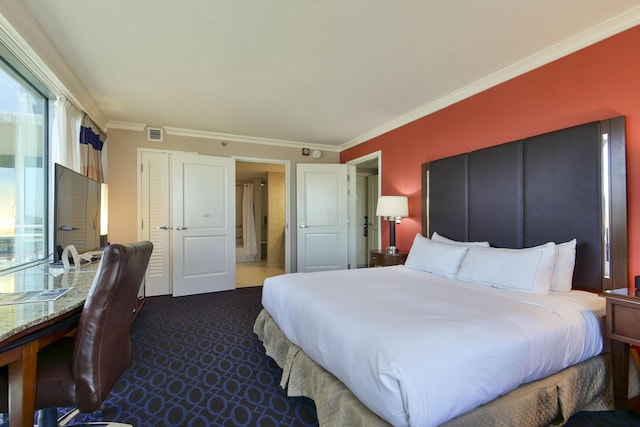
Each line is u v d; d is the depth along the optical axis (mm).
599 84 2082
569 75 2250
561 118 2295
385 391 1117
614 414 1673
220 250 4551
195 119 3967
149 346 2580
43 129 2584
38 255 2498
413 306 1670
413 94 3182
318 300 1811
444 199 3221
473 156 2904
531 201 2418
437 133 3410
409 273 2725
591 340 1658
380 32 2105
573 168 2156
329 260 5266
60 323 1162
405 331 1293
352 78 2807
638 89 1904
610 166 1987
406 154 3895
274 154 5148
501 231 2639
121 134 4113
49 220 2586
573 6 1834
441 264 2656
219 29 2059
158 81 2830
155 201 4266
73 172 2199
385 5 1831
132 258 1267
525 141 2469
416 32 2105
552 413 1482
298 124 4203
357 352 1300
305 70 2650
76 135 3004
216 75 2729
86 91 2988
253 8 1851
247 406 1771
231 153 4832
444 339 1251
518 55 2410
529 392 1399
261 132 4605
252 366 2250
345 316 1524
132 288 1344
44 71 2236
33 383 1069
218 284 4523
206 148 4645
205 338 2760
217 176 4543
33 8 1806
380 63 2535
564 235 2207
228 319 3281
